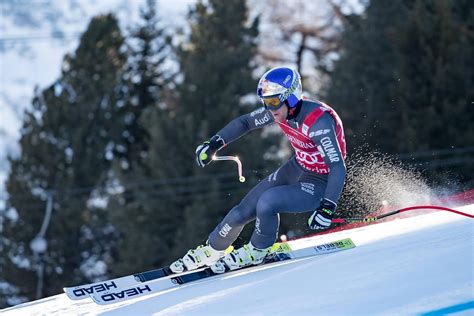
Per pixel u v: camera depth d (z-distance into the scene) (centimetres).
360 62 5097
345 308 1066
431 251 1245
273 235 1364
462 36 4516
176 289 1340
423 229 1487
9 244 5691
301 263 1369
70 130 5900
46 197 5706
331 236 1703
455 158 4303
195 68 5366
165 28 7281
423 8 4669
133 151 6706
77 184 5806
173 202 4947
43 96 5959
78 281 5734
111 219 5031
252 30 5897
